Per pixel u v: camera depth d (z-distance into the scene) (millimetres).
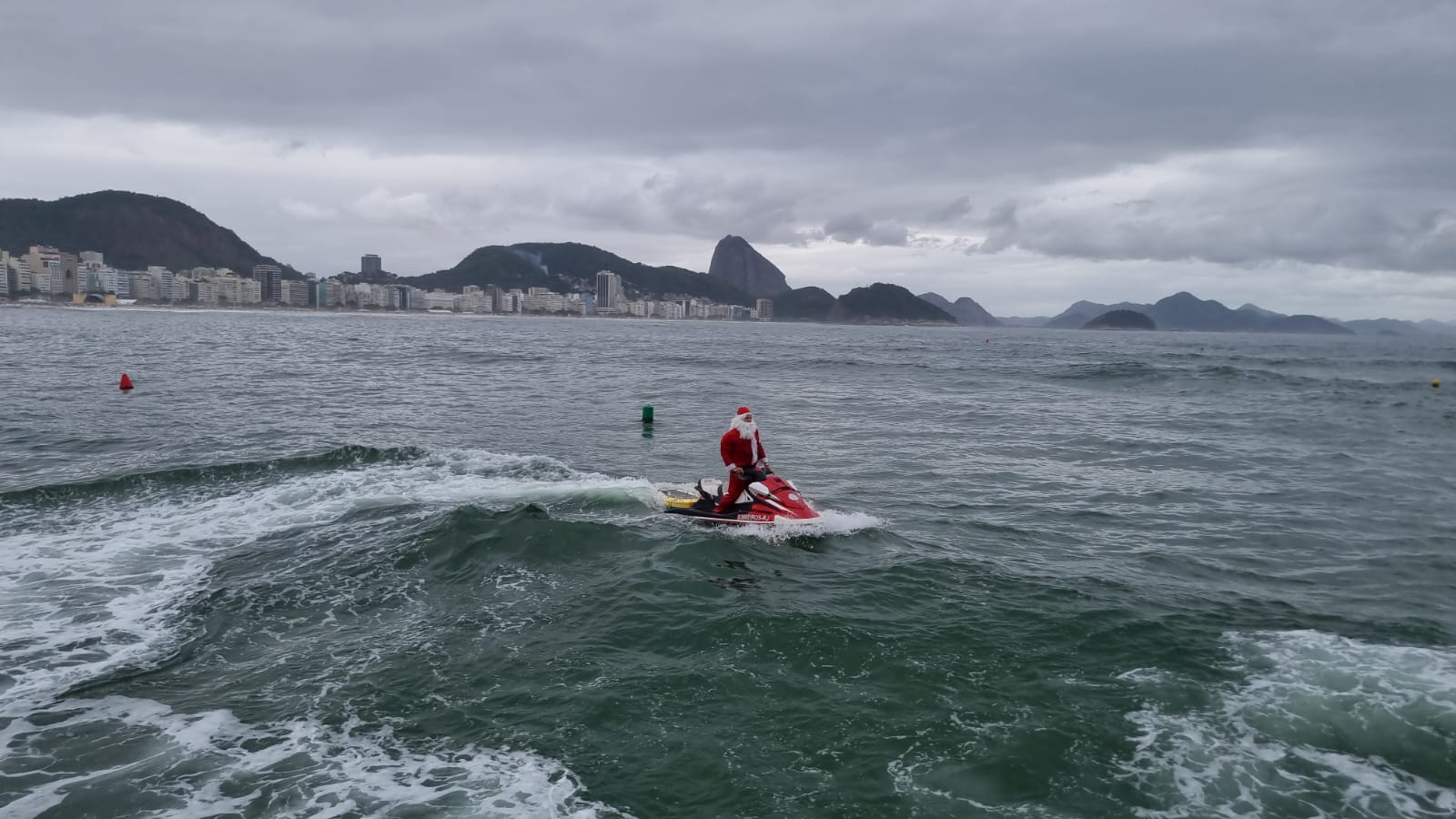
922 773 5805
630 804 5426
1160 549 11805
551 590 9336
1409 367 65688
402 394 29469
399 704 6715
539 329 147250
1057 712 6680
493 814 5273
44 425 20000
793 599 9109
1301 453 20469
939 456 19188
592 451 18703
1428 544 12250
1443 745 6270
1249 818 5363
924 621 8523
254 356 47312
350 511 12438
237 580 9586
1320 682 7312
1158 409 30328
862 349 85812
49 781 5582
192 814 5238
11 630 8125
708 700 6816
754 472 12195
